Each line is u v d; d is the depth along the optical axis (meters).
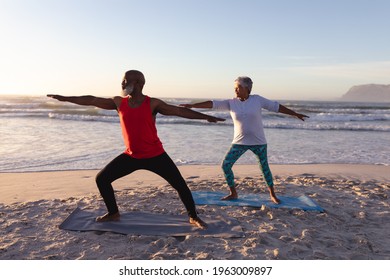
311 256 3.53
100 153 10.77
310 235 4.05
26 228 4.16
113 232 4.04
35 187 6.67
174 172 4.07
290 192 6.04
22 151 11.05
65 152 10.92
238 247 3.69
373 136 16.48
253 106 4.90
